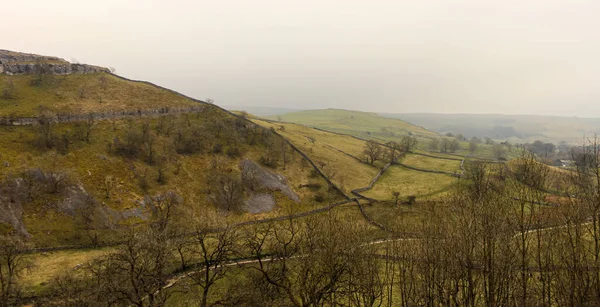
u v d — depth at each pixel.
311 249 53.78
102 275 54.94
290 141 155.00
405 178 140.88
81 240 79.19
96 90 142.00
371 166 152.12
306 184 124.69
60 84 137.50
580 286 37.38
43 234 77.12
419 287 49.22
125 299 52.06
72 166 96.19
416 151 193.50
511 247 41.69
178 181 108.00
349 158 158.38
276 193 116.38
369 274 48.34
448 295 39.84
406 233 58.81
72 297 52.41
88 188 92.00
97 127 116.62
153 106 141.25
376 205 111.44
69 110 120.69
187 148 122.25
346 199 116.94
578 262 37.47
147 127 123.31
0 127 100.00
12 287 57.88
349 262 50.44
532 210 43.50
